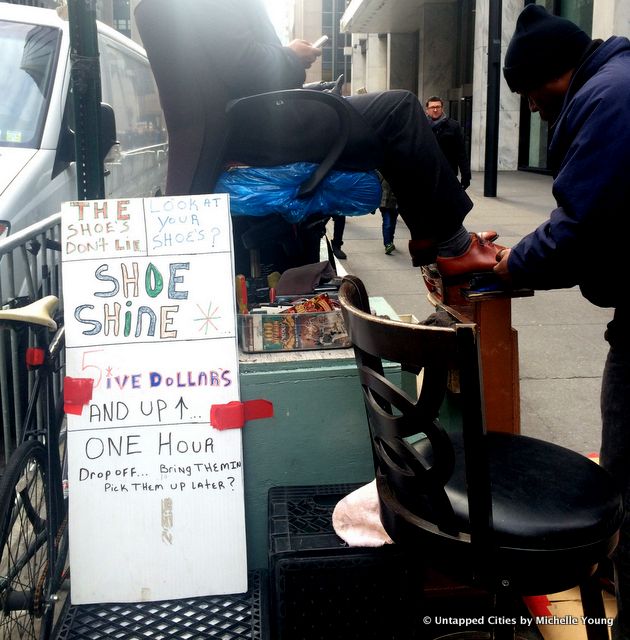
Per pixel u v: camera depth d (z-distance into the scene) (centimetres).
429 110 959
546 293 645
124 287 241
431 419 157
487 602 247
